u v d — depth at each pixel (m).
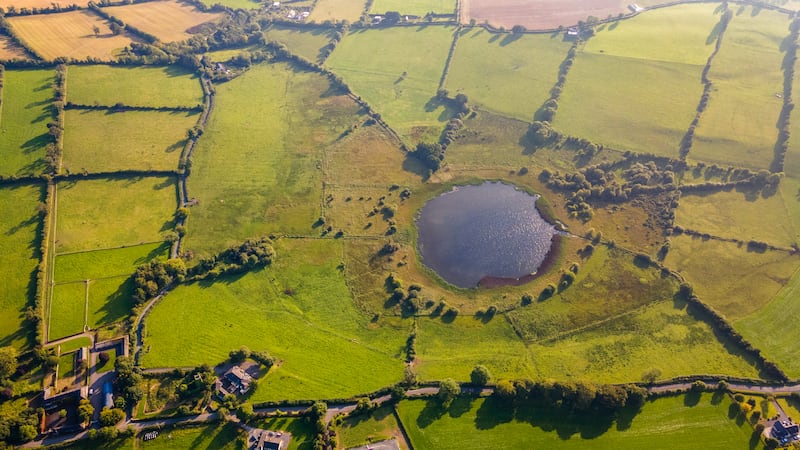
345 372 131.62
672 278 155.38
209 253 163.25
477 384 127.75
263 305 149.12
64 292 147.50
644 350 137.25
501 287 155.75
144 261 158.00
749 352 135.25
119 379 124.62
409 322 145.62
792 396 125.25
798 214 172.50
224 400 122.62
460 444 117.50
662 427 120.44
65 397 122.94
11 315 140.75
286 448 115.81
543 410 123.69
